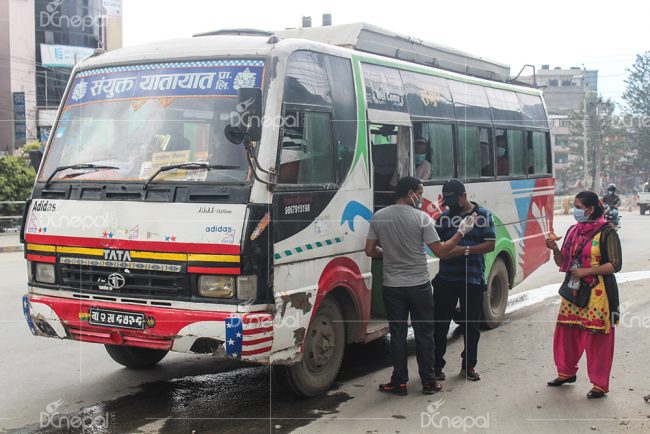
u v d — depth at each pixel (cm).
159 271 505
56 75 4466
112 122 562
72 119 583
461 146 834
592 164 6350
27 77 4175
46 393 586
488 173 898
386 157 723
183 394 588
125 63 579
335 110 598
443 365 641
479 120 880
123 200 523
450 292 636
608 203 2077
